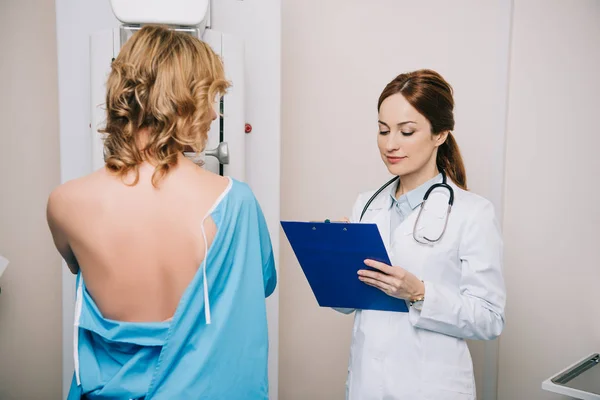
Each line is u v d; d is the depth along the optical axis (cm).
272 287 97
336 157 202
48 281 191
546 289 192
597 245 181
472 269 115
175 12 120
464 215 118
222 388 78
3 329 189
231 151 142
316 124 200
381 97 120
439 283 117
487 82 200
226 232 78
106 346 79
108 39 132
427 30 199
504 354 199
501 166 198
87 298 80
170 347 75
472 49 200
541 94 191
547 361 193
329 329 206
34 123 186
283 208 202
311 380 207
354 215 139
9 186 186
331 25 198
